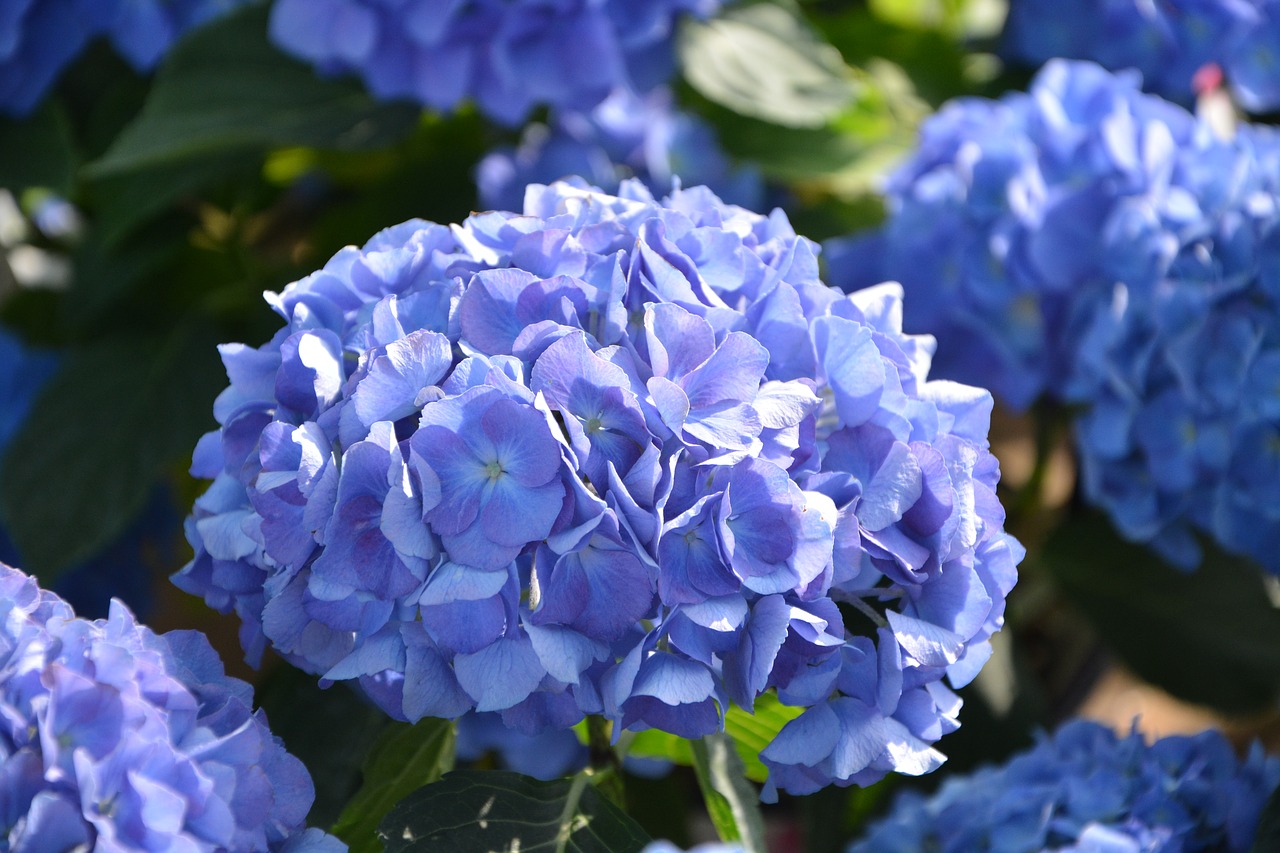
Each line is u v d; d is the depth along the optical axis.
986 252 0.95
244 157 1.05
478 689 0.71
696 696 0.71
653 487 0.71
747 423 0.71
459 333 0.73
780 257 0.77
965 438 0.76
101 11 1.02
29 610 0.73
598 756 0.81
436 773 0.82
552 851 0.77
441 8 0.93
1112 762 0.85
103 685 0.70
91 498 0.99
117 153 0.97
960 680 0.75
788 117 1.05
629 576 0.71
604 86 0.97
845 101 1.07
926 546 0.74
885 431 0.74
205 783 0.70
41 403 1.02
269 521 0.72
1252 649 1.04
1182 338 0.90
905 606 0.74
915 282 0.97
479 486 0.71
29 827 0.68
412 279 0.75
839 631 0.72
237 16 1.03
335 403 0.72
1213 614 1.05
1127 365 0.92
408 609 0.72
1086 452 0.95
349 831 0.81
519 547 0.71
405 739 0.82
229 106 1.00
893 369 0.74
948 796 0.88
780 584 0.71
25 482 0.99
